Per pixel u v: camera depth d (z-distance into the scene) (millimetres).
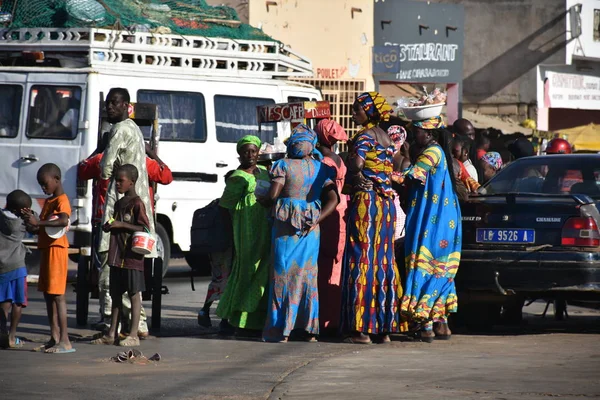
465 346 16531
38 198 25484
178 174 27125
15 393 12641
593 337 17828
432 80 53844
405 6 52031
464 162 21297
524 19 61594
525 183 19750
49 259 15797
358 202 16922
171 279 29250
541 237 17328
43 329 18688
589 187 19219
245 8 44094
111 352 15930
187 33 27875
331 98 43344
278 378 13656
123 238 16438
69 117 25453
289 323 16891
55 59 26531
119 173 16312
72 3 26188
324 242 17797
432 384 12875
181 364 14820
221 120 28031
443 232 17031
